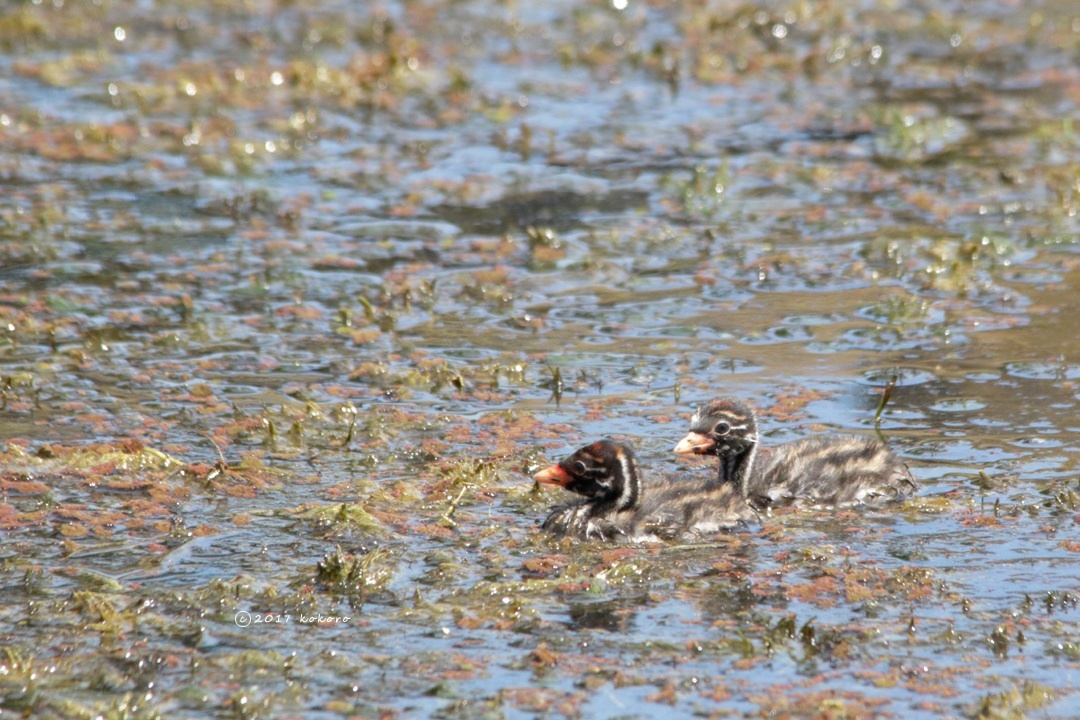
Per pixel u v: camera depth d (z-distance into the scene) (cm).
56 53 2888
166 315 1817
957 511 1303
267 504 1318
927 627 1084
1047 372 1631
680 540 1277
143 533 1253
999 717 949
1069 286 1912
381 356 1711
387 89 2750
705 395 1591
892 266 1992
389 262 2012
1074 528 1260
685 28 3181
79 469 1381
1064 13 3316
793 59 2962
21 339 1730
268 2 3331
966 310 1834
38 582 1155
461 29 3164
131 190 2253
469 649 1055
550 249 2056
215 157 2391
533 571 1188
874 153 2459
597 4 3372
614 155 2452
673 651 1048
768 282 1947
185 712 970
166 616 1101
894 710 966
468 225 2156
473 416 1543
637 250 2062
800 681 1006
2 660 1028
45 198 2202
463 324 1816
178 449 1442
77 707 970
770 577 1177
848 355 1702
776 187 2312
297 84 2745
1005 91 2773
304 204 2217
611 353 1719
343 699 984
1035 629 1078
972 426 1494
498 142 2509
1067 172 2334
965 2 3428
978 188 2292
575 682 1005
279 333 1773
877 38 3123
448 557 1212
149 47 2958
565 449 1454
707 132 2561
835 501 1360
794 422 1513
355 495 1340
